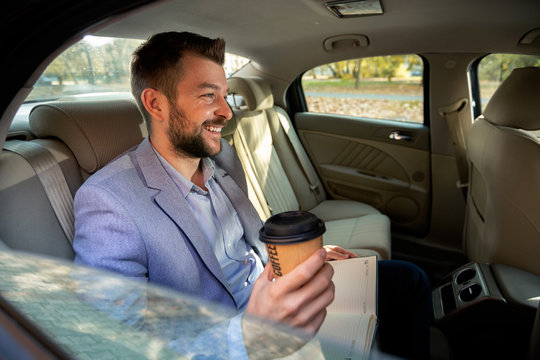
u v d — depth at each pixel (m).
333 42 2.53
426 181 2.65
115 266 0.94
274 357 0.45
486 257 1.82
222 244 1.25
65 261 0.61
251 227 1.38
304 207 2.73
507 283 1.54
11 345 0.47
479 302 1.52
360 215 2.56
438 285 1.86
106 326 0.46
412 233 2.78
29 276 0.56
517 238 1.65
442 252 2.61
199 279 1.06
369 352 0.58
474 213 2.06
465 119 2.42
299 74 2.82
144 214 1.02
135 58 1.16
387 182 2.78
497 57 2.28
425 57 2.40
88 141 1.30
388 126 2.70
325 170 3.02
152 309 0.49
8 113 0.73
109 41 1.80
